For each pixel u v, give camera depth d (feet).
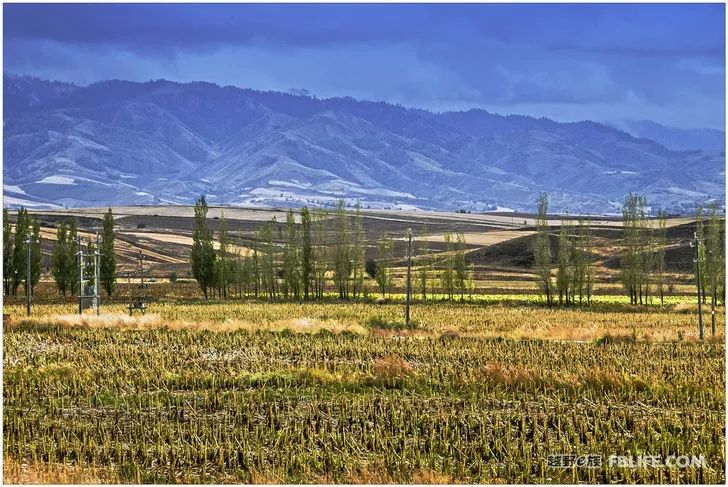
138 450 133.80
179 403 169.27
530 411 159.94
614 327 319.47
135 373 197.67
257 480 120.57
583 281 474.49
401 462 128.16
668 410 161.99
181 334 277.23
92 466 127.24
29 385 184.44
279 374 194.08
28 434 142.72
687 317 379.35
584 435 143.33
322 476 122.93
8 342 249.14
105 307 420.36
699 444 137.80
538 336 285.02
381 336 279.28
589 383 182.91
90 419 155.33
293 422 151.64
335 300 493.77
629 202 473.26
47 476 120.88
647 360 219.82
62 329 290.35
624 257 473.67
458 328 311.68
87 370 198.80
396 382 188.03
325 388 183.52
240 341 258.57
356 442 138.10
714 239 465.47
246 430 144.25
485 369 194.29
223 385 188.03
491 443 138.10
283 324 304.09
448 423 148.56
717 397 169.37
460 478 122.93
